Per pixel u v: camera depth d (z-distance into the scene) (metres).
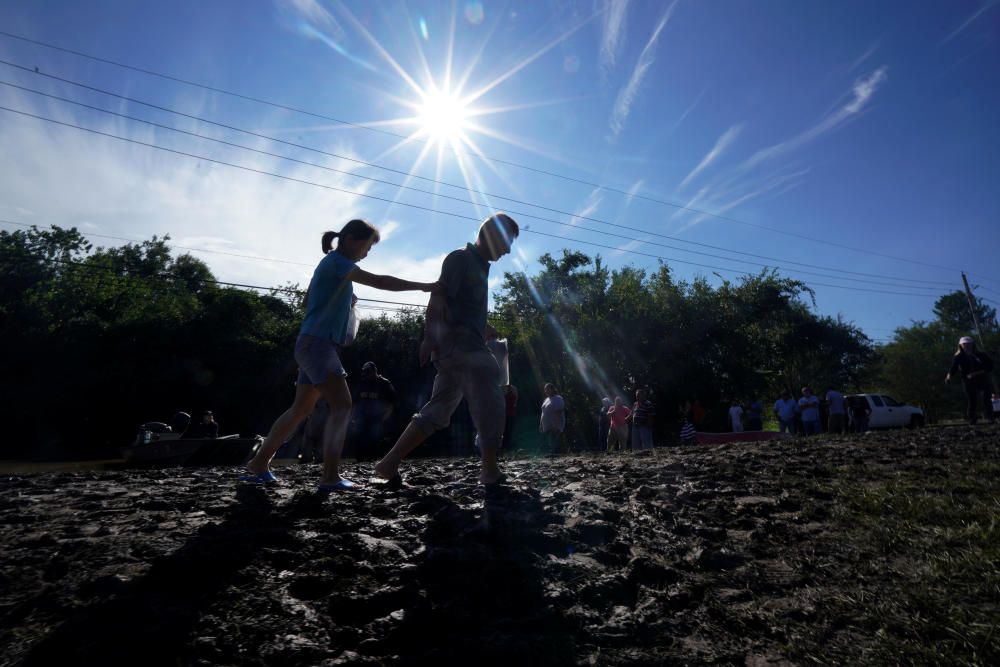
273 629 1.71
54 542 2.41
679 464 4.99
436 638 1.74
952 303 76.56
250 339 31.67
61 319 30.67
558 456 7.38
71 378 28.48
